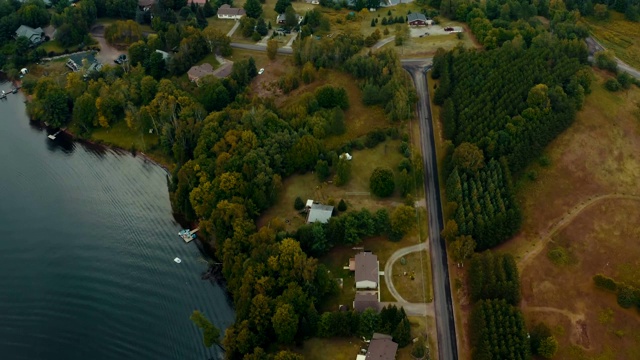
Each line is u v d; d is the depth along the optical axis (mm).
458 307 162375
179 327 170125
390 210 189750
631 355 153625
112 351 165125
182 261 190625
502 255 170375
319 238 174375
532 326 158375
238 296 164000
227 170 197125
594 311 162750
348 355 151000
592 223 188625
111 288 183500
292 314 152375
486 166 195750
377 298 163750
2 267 193000
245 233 177250
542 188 199375
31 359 164625
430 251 178625
